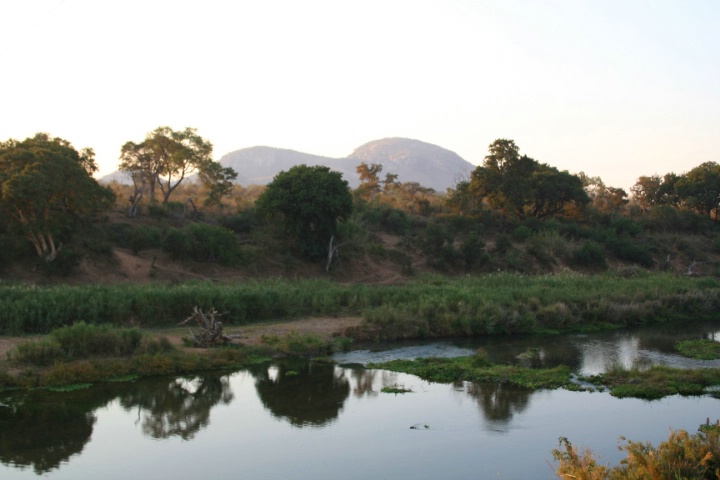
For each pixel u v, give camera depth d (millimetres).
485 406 15016
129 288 25781
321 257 40281
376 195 75062
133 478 10742
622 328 28000
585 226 59781
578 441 12523
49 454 11852
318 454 11898
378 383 17219
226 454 11914
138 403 15086
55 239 31656
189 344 20359
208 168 49594
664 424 13609
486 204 65500
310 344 21125
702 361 20234
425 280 37906
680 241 61656
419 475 10836
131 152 47469
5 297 22281
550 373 18000
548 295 29844
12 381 15797
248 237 42906
